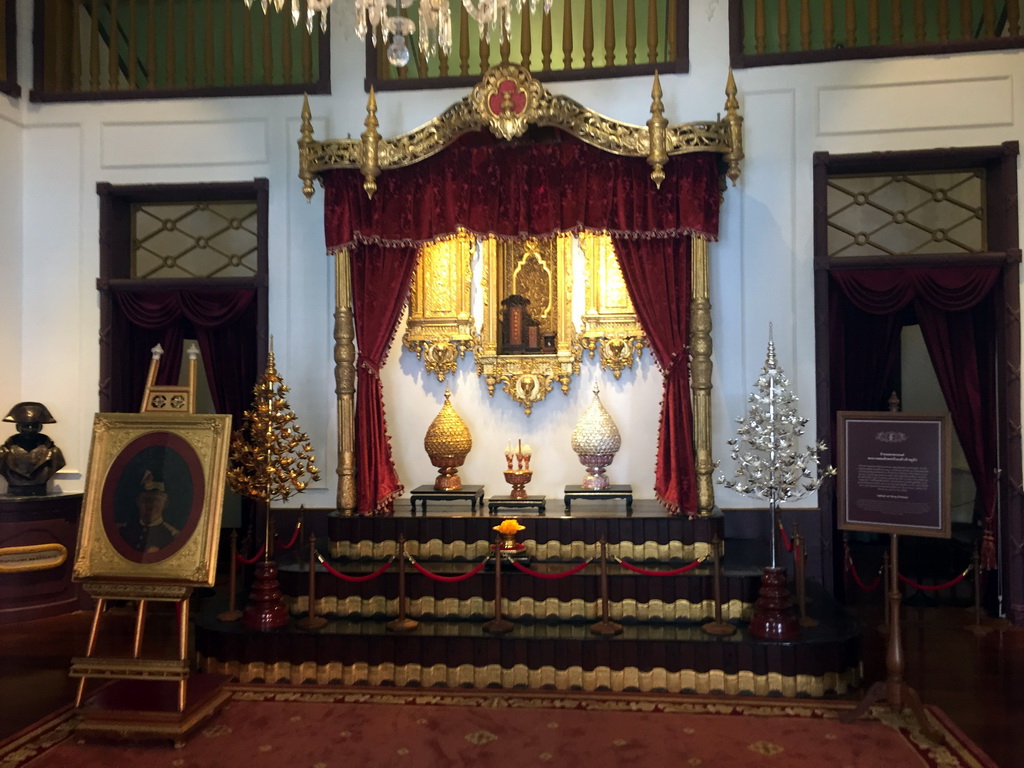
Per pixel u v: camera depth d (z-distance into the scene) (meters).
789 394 5.57
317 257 7.22
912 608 6.91
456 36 8.03
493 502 6.44
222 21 8.44
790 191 6.78
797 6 7.96
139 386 7.59
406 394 7.38
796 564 5.43
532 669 5.14
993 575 6.75
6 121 7.32
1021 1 7.33
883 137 6.68
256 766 4.11
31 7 7.53
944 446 4.45
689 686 5.04
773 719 4.63
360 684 5.21
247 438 7.42
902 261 6.56
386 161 6.07
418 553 6.31
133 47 7.75
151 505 4.70
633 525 6.16
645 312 6.28
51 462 7.12
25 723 4.67
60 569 7.06
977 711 4.72
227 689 5.06
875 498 4.63
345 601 5.80
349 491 6.46
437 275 7.31
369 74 7.21
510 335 7.31
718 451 6.82
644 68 6.93
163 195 7.49
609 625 5.27
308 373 7.18
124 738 4.43
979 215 6.89
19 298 7.42
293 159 7.27
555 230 6.06
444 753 4.23
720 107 6.86
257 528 7.15
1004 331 6.50
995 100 6.55
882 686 4.55
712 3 6.92
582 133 5.81
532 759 4.15
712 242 6.84
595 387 7.19
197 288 7.29
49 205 7.46
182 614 4.57
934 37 7.81
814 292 6.73
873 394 7.05
